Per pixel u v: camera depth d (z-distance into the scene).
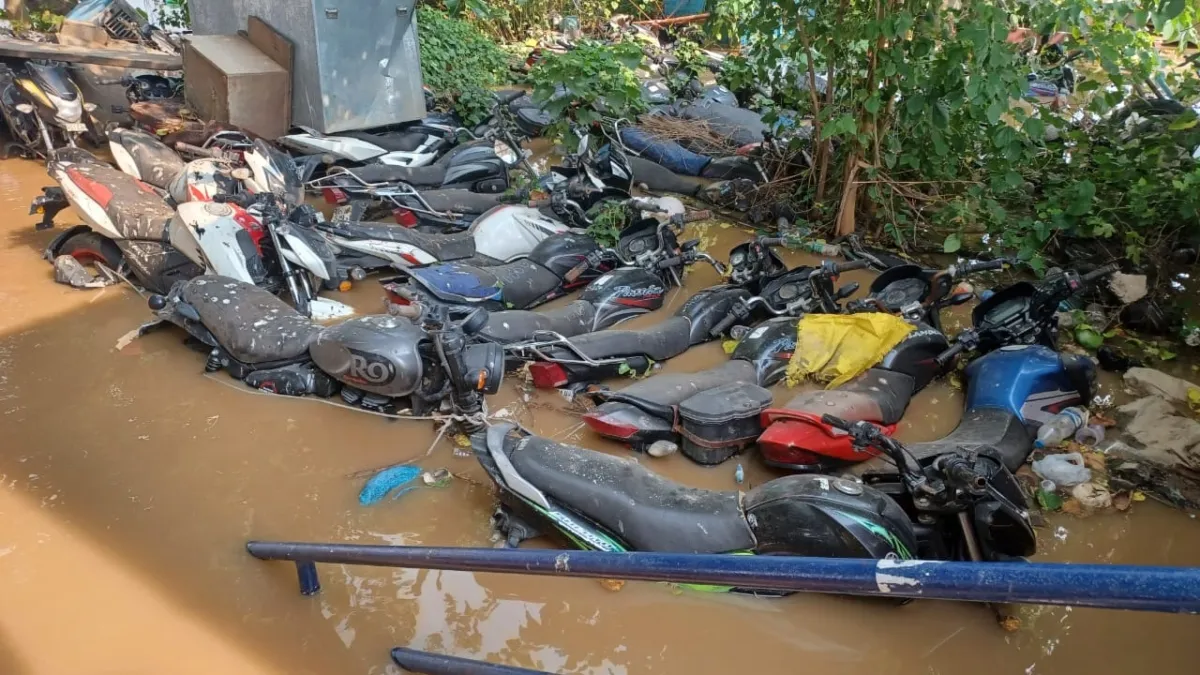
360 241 4.46
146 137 5.54
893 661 2.36
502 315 3.84
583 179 5.46
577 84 6.03
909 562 1.41
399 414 3.41
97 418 3.31
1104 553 2.80
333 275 4.27
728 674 2.31
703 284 4.84
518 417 3.47
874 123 5.15
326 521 2.82
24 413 3.31
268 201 4.13
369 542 2.73
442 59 7.85
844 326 3.74
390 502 2.92
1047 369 3.38
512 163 6.16
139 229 4.24
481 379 3.14
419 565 2.07
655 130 6.92
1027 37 5.51
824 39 5.30
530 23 10.57
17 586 2.47
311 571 2.47
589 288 4.32
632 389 3.34
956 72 4.65
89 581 2.51
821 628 2.47
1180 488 3.07
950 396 3.77
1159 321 4.26
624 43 7.31
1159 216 4.83
